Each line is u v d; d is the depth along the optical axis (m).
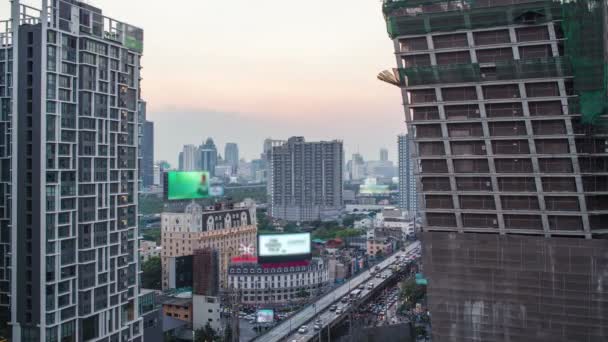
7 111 161.75
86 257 163.00
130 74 184.88
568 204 118.25
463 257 125.81
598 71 112.75
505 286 122.69
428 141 127.06
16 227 153.88
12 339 152.50
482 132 122.75
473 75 120.12
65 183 156.88
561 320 118.44
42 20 151.38
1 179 161.88
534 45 116.94
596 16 113.06
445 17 121.12
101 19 171.62
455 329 126.88
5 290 160.25
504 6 116.31
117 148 177.25
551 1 113.25
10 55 161.25
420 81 124.62
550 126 117.56
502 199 123.25
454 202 126.38
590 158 116.31
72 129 159.50
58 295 154.12
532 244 120.19
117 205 176.88
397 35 126.38
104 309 169.38
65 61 157.62
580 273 116.88
